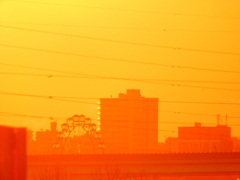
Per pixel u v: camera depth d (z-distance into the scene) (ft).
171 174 500.33
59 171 468.75
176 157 500.74
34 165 477.77
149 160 496.23
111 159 490.08
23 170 80.64
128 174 482.28
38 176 475.72
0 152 82.38
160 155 498.28
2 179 81.30
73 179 482.69
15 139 80.79
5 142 81.61
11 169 80.38
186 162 501.97
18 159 80.53
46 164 479.41
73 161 484.74
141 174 460.96
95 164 486.79
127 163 491.72
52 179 459.73
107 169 460.14
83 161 485.56
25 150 81.20
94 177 482.28
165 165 498.69
